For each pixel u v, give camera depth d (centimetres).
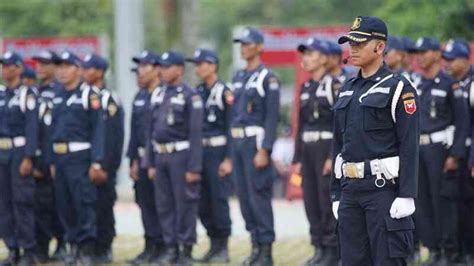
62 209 2359
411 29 4375
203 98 2433
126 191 4147
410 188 1516
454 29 4075
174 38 4956
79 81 2353
